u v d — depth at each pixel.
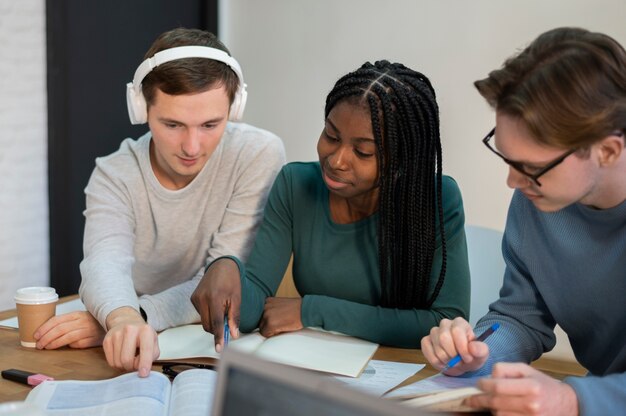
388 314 1.49
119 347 1.26
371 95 1.38
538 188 1.04
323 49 3.38
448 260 1.55
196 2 3.51
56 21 2.91
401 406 0.60
